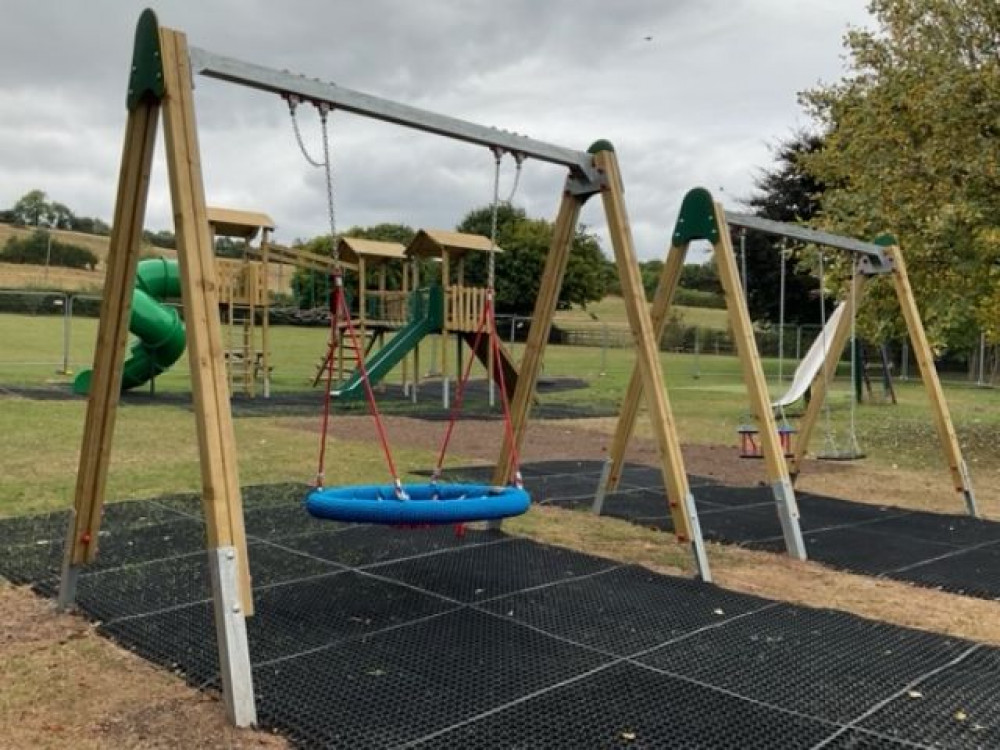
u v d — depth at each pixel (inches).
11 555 190.1
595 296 1790.1
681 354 1499.8
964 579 194.5
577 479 319.9
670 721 115.4
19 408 496.4
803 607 167.8
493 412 612.7
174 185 125.0
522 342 1588.3
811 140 1206.3
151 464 319.6
